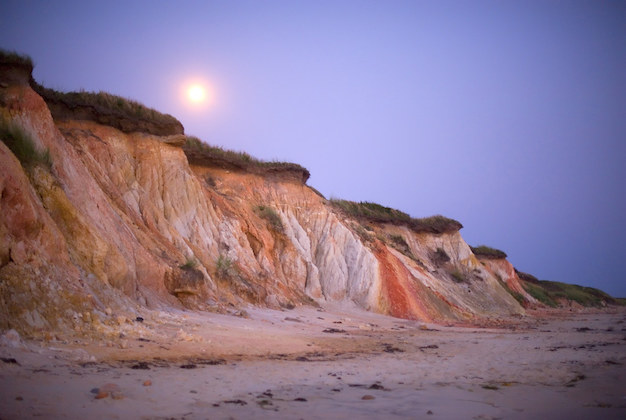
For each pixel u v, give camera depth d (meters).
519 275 73.31
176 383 7.56
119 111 22.86
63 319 10.26
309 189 34.03
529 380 9.51
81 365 7.96
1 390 6.02
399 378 9.60
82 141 20.25
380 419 6.20
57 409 5.53
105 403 6.00
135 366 8.47
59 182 13.87
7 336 8.34
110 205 17.25
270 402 6.91
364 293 28.83
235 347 12.11
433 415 6.47
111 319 11.53
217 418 5.85
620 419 6.36
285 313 21.75
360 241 31.81
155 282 16.48
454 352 14.23
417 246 43.94
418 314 29.30
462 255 45.97
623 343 17.36
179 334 11.92
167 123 24.25
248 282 22.36
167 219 21.97
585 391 8.32
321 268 29.77
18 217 10.53
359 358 12.27
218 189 28.86
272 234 28.77
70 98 21.66
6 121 13.70
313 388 8.16
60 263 11.52
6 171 10.48
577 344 16.89
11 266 9.86
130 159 22.39
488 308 40.34
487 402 7.39
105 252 13.56
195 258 20.09
